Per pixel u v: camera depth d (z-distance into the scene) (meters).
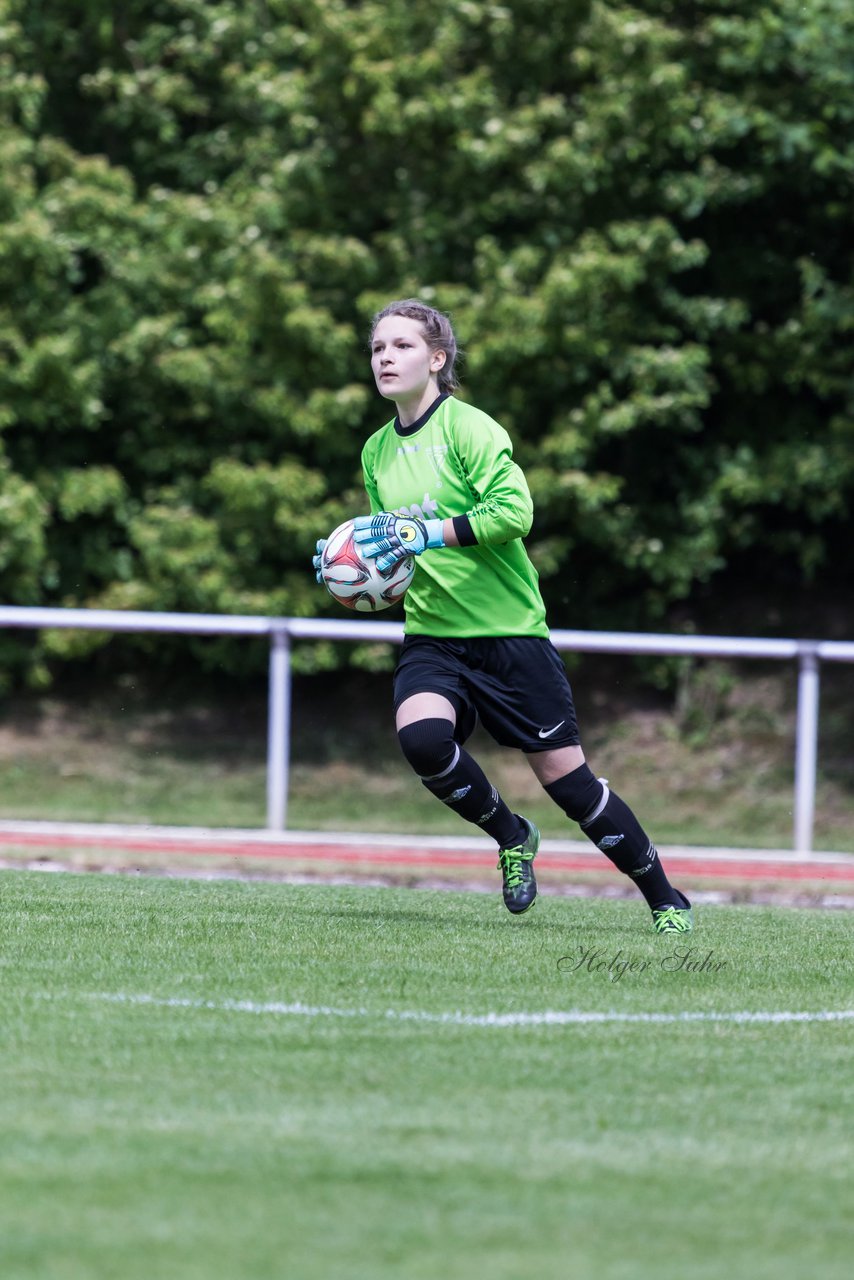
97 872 28.92
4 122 52.44
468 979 16.41
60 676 56.19
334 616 52.41
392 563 19.00
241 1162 10.09
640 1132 11.02
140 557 55.06
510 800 48.88
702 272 55.81
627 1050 13.43
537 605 19.73
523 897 20.16
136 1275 8.15
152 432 54.34
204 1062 12.61
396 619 52.22
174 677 56.31
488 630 19.44
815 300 53.09
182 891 24.11
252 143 52.66
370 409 52.59
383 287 51.59
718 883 32.38
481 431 19.39
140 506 55.50
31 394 51.66
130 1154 10.22
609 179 50.59
